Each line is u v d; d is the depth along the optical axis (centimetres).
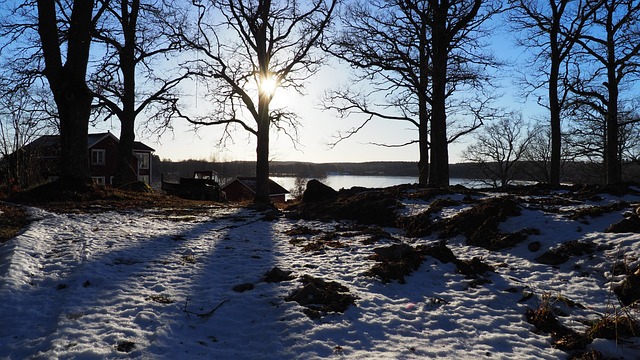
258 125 1986
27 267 668
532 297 609
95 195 1516
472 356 449
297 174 10875
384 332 497
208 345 470
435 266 720
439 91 1859
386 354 445
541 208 1000
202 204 1598
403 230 1033
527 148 4828
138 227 1027
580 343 481
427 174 2439
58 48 1538
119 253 771
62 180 1545
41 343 451
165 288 615
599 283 653
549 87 2139
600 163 4184
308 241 920
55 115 2245
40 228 928
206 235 973
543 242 817
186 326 509
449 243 909
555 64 2111
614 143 2323
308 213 1240
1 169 2081
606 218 875
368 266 718
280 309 534
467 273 698
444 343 479
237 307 554
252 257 779
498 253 824
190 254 798
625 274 643
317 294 568
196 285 632
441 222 995
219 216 1267
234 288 617
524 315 560
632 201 1031
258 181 1967
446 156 1852
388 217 1109
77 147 1565
